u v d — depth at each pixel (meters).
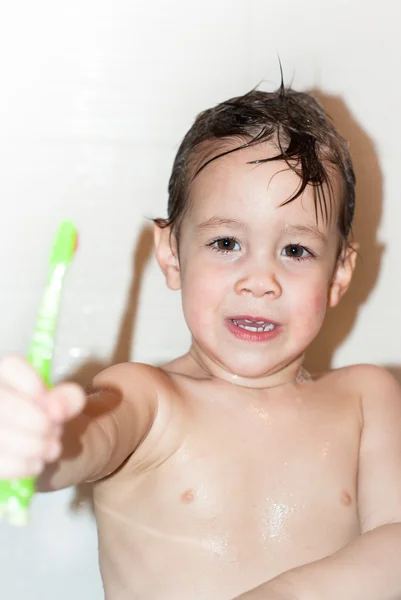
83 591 1.54
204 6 1.64
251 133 1.15
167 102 1.63
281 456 1.11
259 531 1.07
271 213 1.10
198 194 1.15
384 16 1.68
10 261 1.60
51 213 1.61
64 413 0.60
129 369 1.07
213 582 1.05
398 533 1.02
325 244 1.15
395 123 1.69
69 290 1.60
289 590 0.89
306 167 1.12
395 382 1.23
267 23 1.66
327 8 1.67
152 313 1.62
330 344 1.67
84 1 1.62
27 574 1.53
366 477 1.15
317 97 1.67
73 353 1.60
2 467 0.58
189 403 1.11
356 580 0.93
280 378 1.16
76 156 1.62
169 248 1.24
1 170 1.60
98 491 1.12
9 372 0.60
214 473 1.08
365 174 1.67
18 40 1.61
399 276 1.68
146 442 1.06
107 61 1.62
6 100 1.61
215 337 1.12
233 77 1.65
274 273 1.11
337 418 1.16
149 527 1.08
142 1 1.63
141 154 1.63
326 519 1.10
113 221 1.62
